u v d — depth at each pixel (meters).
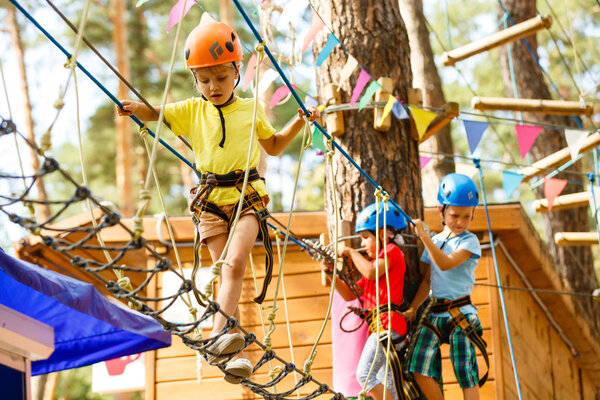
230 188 4.29
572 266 14.07
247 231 4.22
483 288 7.94
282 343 8.18
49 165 2.96
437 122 6.69
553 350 9.99
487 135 25.33
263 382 8.04
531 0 15.03
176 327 3.73
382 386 5.71
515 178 6.95
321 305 8.26
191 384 8.19
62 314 6.06
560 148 14.66
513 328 8.25
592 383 12.03
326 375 8.07
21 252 8.95
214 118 4.38
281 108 21.81
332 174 4.95
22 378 4.50
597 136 7.58
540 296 9.30
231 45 4.27
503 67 15.49
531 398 8.55
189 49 4.26
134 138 22.08
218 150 4.32
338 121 6.55
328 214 6.70
